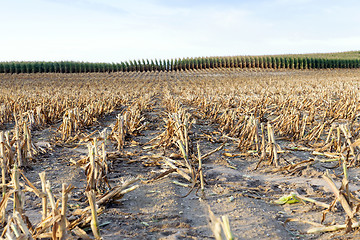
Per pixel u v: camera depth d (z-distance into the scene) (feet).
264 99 44.42
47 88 91.20
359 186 15.55
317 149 20.92
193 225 11.66
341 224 11.24
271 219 12.09
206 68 206.80
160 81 126.00
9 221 9.00
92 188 14.02
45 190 10.36
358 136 22.99
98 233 9.96
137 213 12.53
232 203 13.61
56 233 9.20
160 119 38.27
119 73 183.21
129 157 21.40
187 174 16.81
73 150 23.93
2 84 108.99
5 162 16.63
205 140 26.53
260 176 17.85
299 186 15.58
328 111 36.70
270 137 19.35
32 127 31.63
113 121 38.75
